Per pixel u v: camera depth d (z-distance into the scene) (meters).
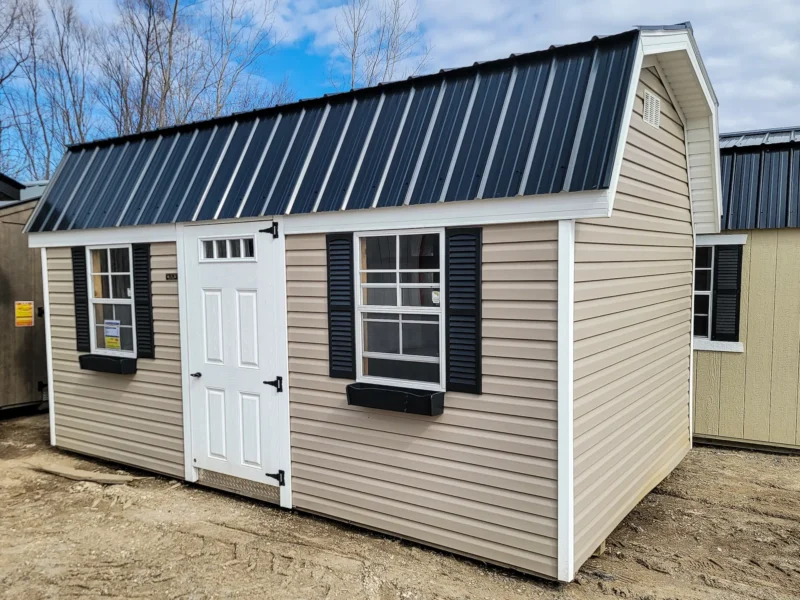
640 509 5.57
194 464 6.00
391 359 4.70
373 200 4.54
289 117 5.62
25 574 4.39
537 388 3.99
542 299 3.95
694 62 5.21
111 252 6.67
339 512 5.02
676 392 6.34
